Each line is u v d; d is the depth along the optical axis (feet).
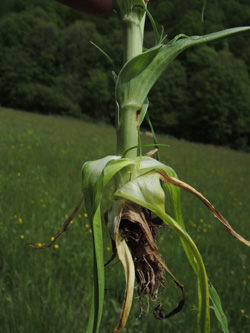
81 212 15.89
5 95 177.27
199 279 2.81
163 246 12.78
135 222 2.75
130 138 2.79
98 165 2.67
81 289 10.14
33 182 21.09
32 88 172.86
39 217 14.40
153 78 2.79
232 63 181.98
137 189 2.77
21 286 9.45
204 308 2.79
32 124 68.49
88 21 191.31
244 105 172.65
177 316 9.16
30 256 11.10
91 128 90.48
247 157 96.48
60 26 195.42
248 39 198.29
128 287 2.58
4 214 14.11
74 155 35.63
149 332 8.62
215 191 30.40
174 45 2.74
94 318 2.27
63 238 12.47
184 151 71.36
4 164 25.73
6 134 44.60
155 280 2.82
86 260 11.37
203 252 14.52
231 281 11.66
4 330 8.04
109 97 180.55
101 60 184.34
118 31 168.96
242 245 15.78
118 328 2.51
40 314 8.61
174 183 2.89
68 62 185.47
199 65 182.50
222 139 175.01
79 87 181.57
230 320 9.45
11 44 179.32
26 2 192.54
